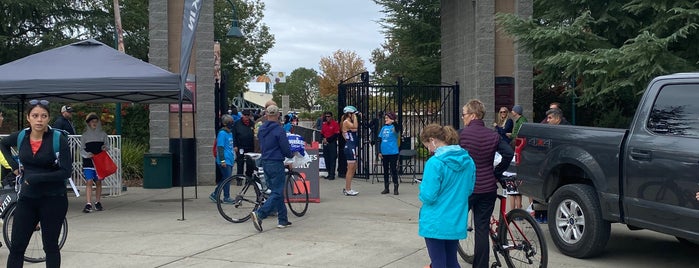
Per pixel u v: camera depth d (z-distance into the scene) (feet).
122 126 58.34
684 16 36.04
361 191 42.09
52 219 18.53
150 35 44.70
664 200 19.58
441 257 17.10
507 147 19.47
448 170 16.76
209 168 45.93
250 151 39.17
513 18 42.91
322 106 160.86
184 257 23.17
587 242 22.41
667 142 19.80
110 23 85.15
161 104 44.39
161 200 38.17
